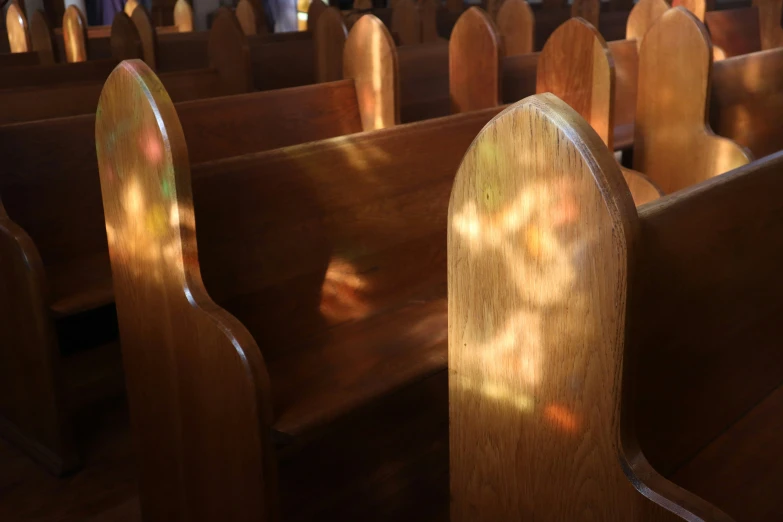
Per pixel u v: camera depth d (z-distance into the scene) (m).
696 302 1.42
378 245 2.23
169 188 1.64
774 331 1.75
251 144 2.77
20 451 2.59
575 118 1.15
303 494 2.02
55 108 3.17
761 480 1.53
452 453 1.51
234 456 1.71
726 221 1.46
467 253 1.35
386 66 2.88
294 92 2.85
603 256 1.14
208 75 3.78
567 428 1.27
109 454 2.56
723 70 3.42
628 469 1.20
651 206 1.27
